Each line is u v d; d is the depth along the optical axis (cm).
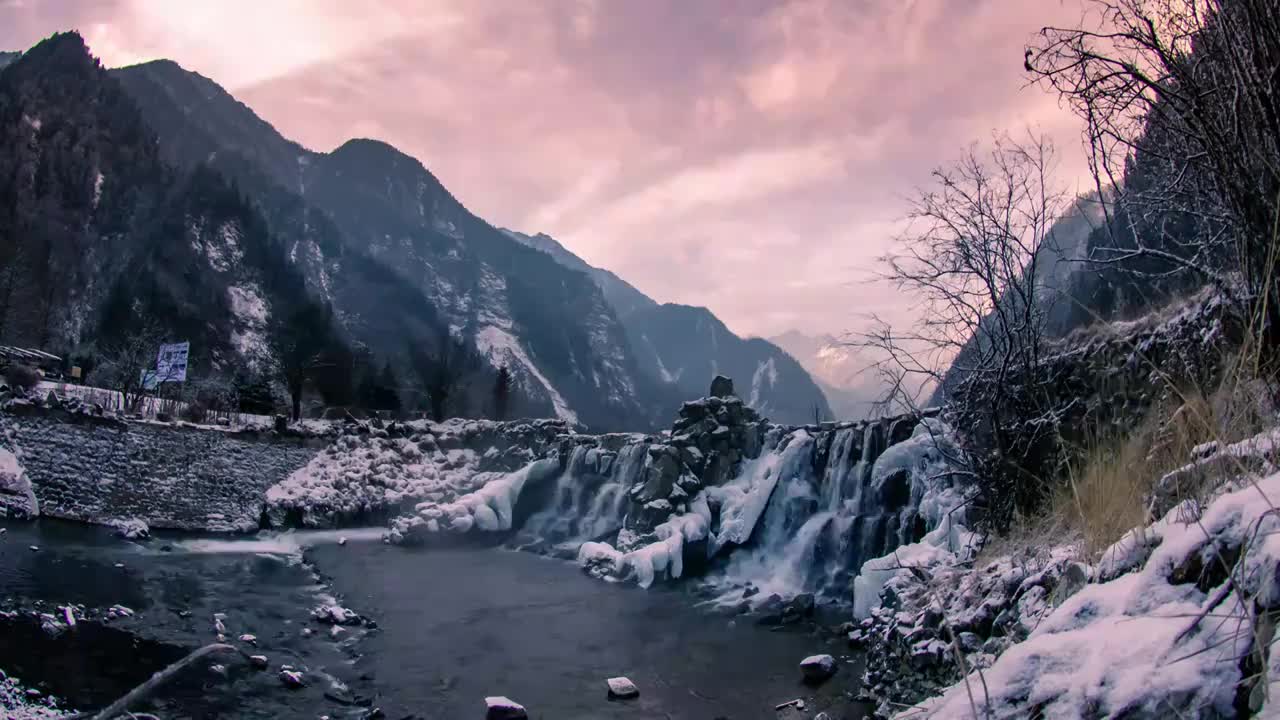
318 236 17562
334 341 5569
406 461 2862
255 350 10125
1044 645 262
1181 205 493
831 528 1773
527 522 2480
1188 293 680
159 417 2561
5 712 853
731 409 2148
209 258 11825
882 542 1662
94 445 2220
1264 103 361
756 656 1264
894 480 1692
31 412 2159
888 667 779
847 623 1340
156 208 12825
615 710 1028
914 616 780
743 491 1991
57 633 1148
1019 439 828
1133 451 445
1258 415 356
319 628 1372
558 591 1759
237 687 1038
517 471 2703
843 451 1867
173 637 1212
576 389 18850
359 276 16900
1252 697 182
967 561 829
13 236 10200
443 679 1145
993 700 254
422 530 2334
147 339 4334
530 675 1172
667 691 1102
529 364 18100
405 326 14988
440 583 1816
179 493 2294
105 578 1536
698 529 1912
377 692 1079
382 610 1543
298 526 2405
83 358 3894
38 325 6562
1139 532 329
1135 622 238
